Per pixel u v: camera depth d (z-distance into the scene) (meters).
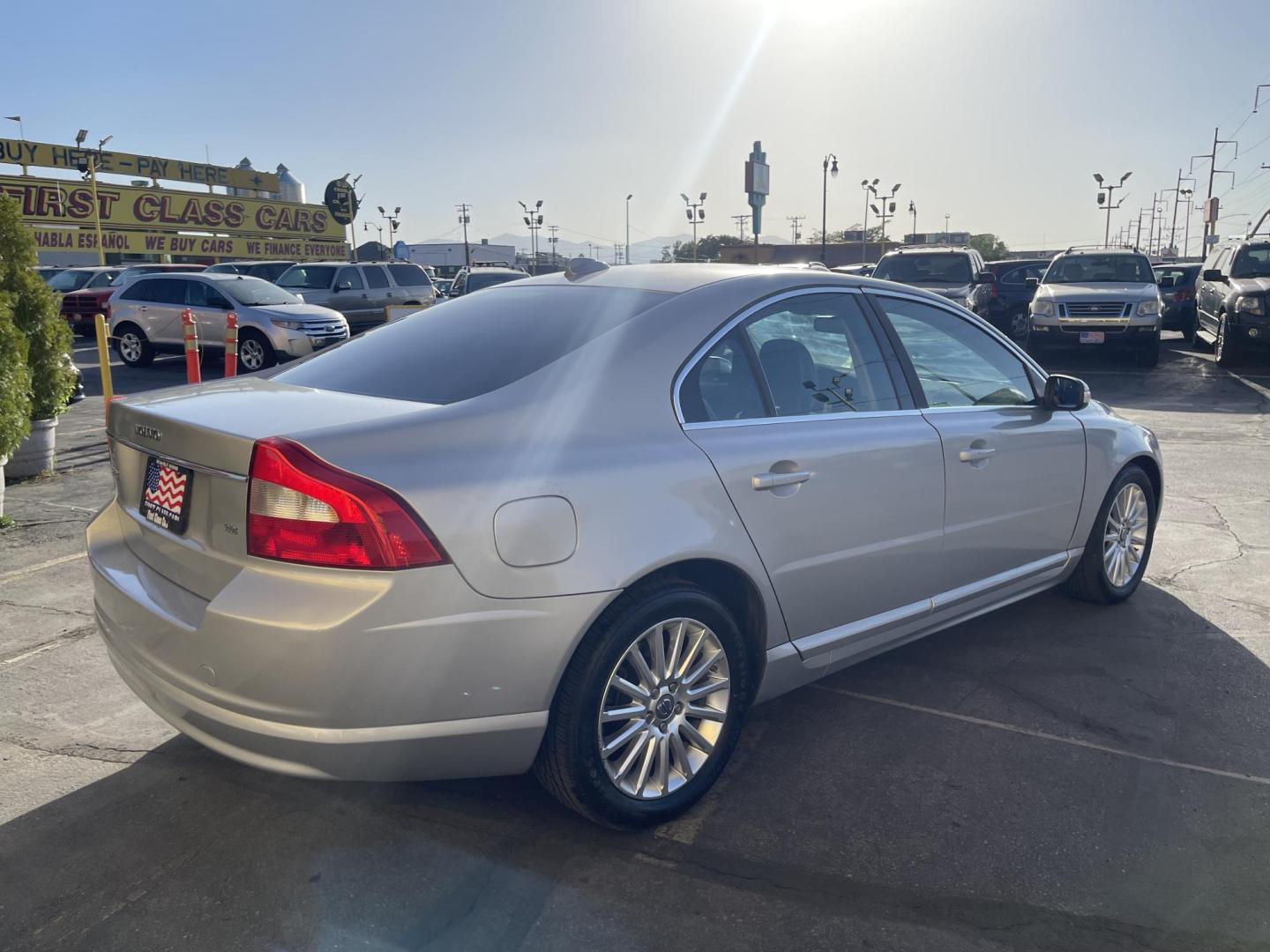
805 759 3.42
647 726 2.92
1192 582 5.26
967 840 2.93
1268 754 3.45
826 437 3.33
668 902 2.64
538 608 2.59
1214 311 16.41
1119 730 3.62
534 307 3.39
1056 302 15.45
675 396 3.03
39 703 3.76
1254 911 2.61
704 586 3.06
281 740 2.47
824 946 2.47
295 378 3.32
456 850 2.87
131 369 17.25
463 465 2.56
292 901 2.64
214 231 47.09
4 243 7.35
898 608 3.70
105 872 2.76
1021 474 4.11
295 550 2.42
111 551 3.08
